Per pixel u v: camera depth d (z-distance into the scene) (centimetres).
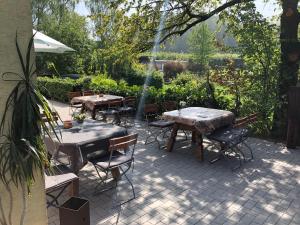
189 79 1222
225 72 734
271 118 687
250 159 541
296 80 663
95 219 343
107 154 416
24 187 234
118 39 841
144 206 374
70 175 345
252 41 667
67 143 373
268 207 373
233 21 720
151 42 844
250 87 702
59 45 512
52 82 1166
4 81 222
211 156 554
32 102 220
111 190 416
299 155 564
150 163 520
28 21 228
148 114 783
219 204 379
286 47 652
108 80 1087
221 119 537
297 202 386
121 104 828
